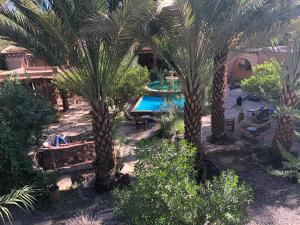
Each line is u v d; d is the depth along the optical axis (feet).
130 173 34.06
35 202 28.32
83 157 36.86
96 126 29.76
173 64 31.58
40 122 33.94
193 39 28.40
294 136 38.68
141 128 49.42
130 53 35.86
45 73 56.49
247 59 81.97
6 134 28.86
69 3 26.53
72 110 63.52
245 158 37.24
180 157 19.42
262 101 67.82
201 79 31.09
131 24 24.34
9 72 54.75
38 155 35.01
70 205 28.66
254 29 30.25
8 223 26.22
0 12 26.27
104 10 25.88
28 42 27.12
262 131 46.06
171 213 17.24
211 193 18.52
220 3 29.22
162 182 17.48
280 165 35.04
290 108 34.22
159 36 29.63
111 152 30.66
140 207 17.58
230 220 17.56
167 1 22.25
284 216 25.57
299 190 29.66
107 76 28.63
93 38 25.85
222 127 42.55
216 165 35.40
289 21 30.40
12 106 32.71
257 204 27.43
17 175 28.55
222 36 29.17
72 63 27.14
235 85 84.58
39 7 25.88
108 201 28.91
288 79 35.53
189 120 31.35
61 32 25.03
